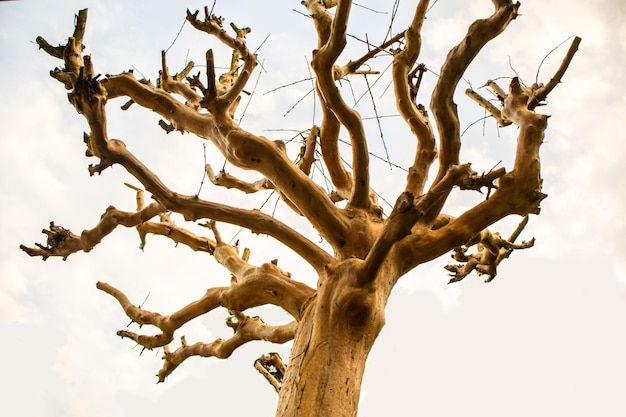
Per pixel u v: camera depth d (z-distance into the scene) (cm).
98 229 686
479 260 809
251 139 593
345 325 499
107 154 588
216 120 613
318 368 475
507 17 550
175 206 598
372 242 578
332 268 542
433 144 666
